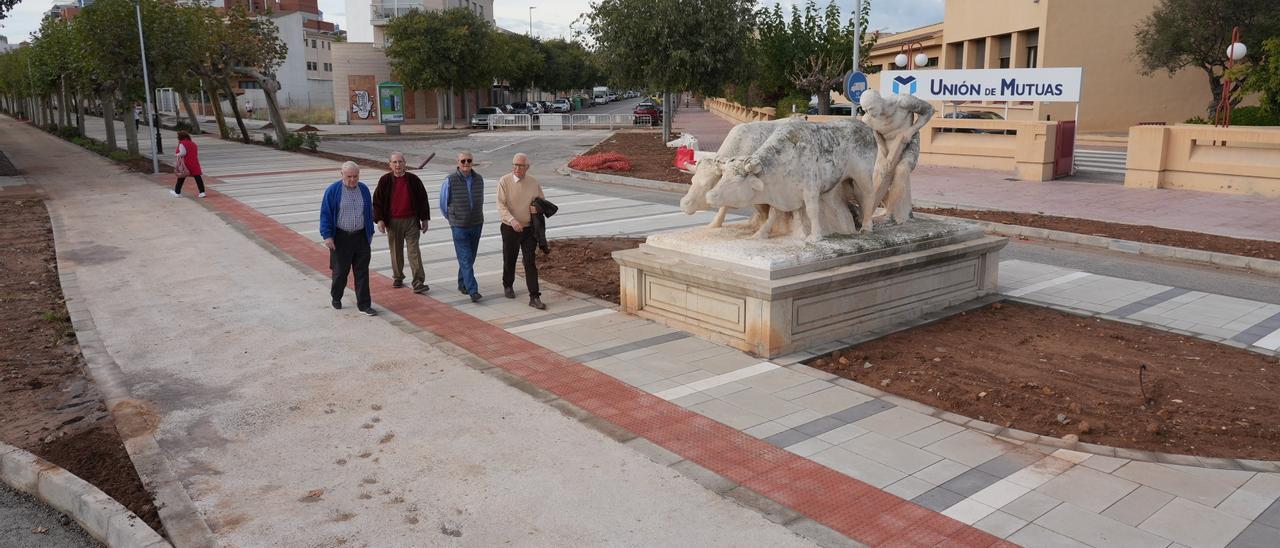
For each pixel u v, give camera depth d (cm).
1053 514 442
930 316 827
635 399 611
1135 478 482
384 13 5925
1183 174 1759
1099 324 808
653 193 1909
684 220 1477
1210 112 3056
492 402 610
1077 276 1023
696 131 4291
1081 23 3297
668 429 557
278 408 605
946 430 554
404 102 5897
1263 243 1189
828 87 3294
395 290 965
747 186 708
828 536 423
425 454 526
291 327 813
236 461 520
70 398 638
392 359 712
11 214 1658
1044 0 3262
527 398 616
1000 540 416
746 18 3012
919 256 792
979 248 867
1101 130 3409
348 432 562
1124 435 545
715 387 634
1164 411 577
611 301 901
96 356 727
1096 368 675
